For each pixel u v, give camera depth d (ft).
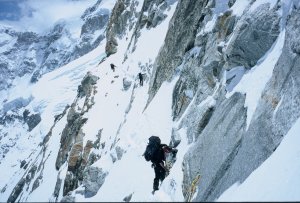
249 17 45.32
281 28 42.14
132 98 101.71
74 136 139.54
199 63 59.31
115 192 54.39
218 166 35.88
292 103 32.53
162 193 26.32
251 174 30.50
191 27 72.28
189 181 39.45
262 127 34.09
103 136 110.83
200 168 39.22
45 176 152.15
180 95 61.16
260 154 32.30
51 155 167.22
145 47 122.62
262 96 36.86
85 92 157.99
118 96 123.75
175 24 81.10
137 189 49.98
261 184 27.84
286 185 25.82
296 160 27.63
